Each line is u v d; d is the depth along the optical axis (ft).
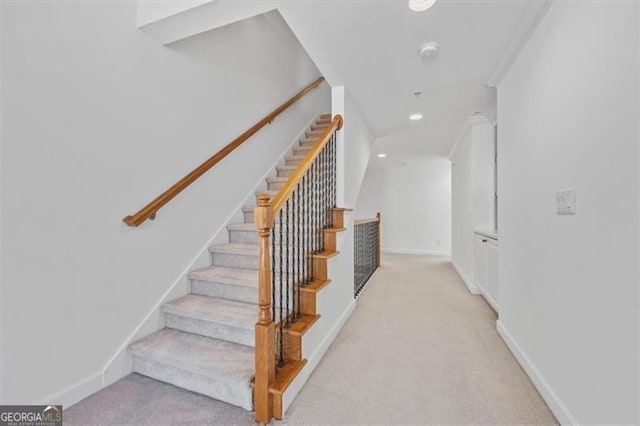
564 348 4.57
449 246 23.73
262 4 5.31
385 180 25.76
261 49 10.54
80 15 5.11
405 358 6.70
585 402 4.01
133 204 6.04
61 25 4.84
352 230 9.86
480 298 11.46
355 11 5.37
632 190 3.19
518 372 6.08
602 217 3.69
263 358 4.62
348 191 9.24
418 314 9.66
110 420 4.63
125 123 5.87
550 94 5.03
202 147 7.84
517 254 6.57
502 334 7.62
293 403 5.11
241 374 4.94
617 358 3.42
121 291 5.82
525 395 5.32
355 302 10.30
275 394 4.65
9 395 4.33
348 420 4.71
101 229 5.47
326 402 5.15
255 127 9.72
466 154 13.55
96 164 5.37
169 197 6.54
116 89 5.70
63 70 4.87
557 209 4.79
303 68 13.66
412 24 5.73
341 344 7.43
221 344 5.92
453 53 6.77
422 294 12.11
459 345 7.35
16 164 4.33
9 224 4.28
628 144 3.25
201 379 5.25
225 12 5.59
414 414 4.85
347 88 8.80
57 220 4.82
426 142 15.84
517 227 6.55
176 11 5.66
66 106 4.91
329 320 7.40
